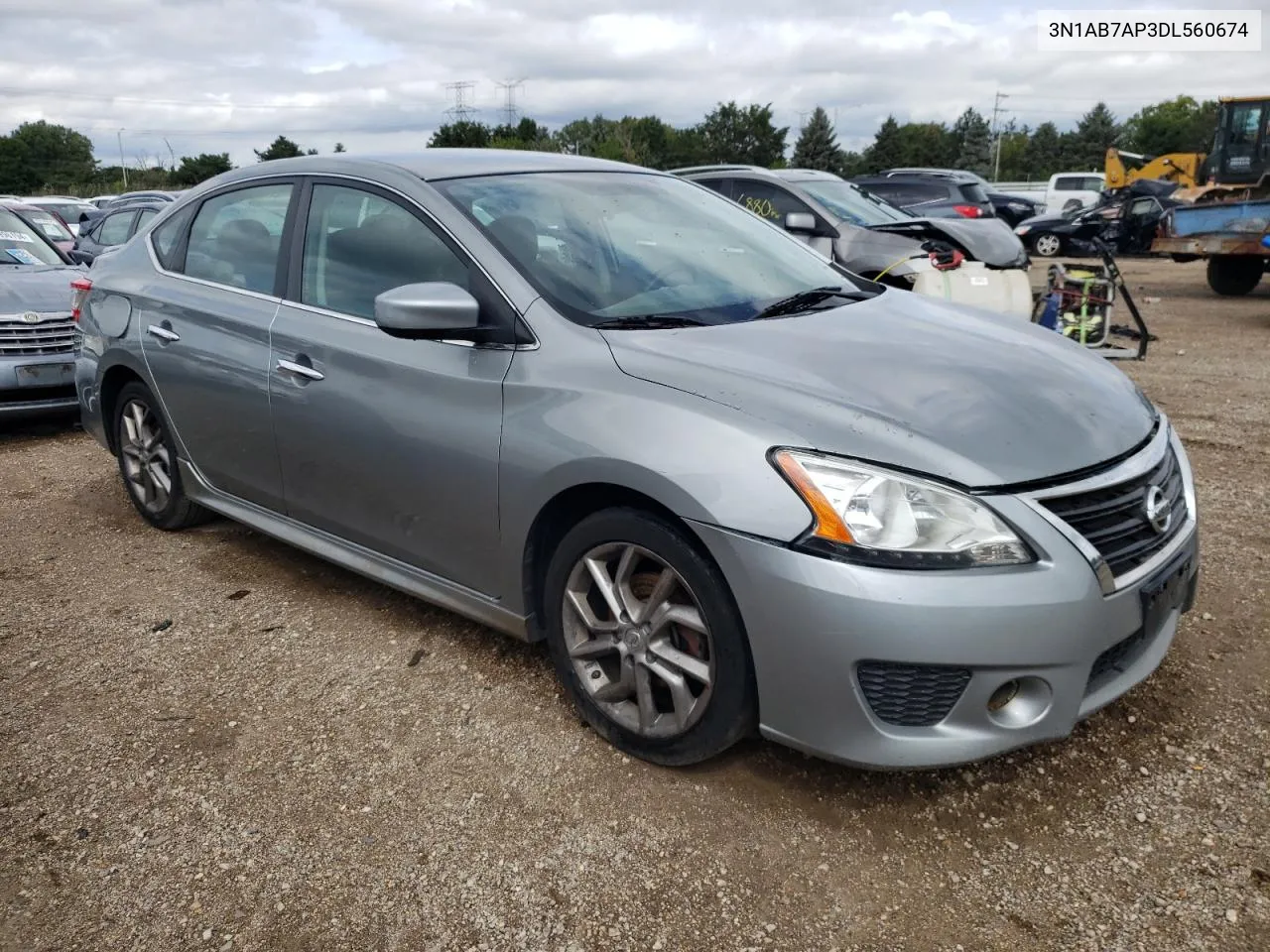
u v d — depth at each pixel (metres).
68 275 7.14
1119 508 2.45
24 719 3.09
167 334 4.07
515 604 2.99
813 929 2.19
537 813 2.58
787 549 2.30
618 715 2.79
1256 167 16.20
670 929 2.20
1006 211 25.48
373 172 3.47
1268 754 2.72
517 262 3.01
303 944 2.18
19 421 7.18
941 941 2.15
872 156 99.00
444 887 2.34
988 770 2.69
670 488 2.45
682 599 2.61
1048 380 2.77
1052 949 2.11
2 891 2.36
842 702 2.32
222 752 2.89
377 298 2.87
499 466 2.85
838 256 8.34
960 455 2.33
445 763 2.81
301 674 3.32
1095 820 2.49
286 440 3.57
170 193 20.39
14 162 98.19
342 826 2.55
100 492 5.36
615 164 4.00
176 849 2.49
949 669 2.26
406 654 3.42
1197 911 2.19
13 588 4.09
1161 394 7.23
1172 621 2.80
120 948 2.18
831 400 2.48
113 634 3.65
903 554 2.24
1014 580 2.25
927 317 3.29
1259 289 15.04
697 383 2.58
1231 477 5.12
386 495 3.25
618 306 3.00
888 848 2.42
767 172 9.18
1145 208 20.97
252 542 4.53
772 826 2.51
